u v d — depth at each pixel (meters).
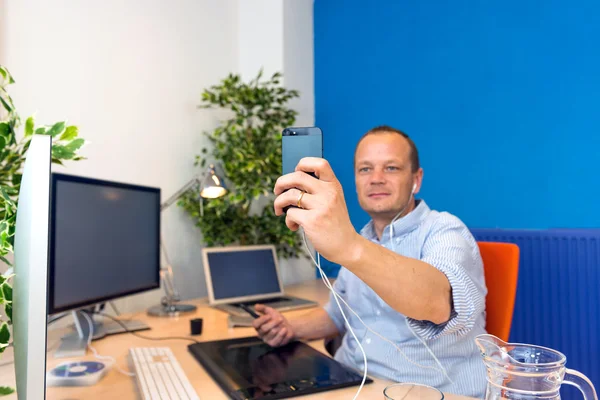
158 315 1.54
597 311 1.66
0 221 0.66
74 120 1.60
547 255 1.77
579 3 1.74
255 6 2.42
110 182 1.31
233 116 2.35
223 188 1.59
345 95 2.48
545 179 1.82
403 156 1.20
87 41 1.65
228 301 1.66
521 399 0.49
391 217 1.23
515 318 1.83
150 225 1.55
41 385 0.54
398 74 2.27
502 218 1.93
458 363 1.06
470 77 2.03
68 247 1.12
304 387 0.84
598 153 1.70
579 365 1.69
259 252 1.83
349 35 2.46
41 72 1.49
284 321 1.16
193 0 2.14
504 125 1.93
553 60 1.80
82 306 1.17
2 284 0.63
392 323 1.09
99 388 0.89
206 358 1.01
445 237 1.04
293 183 0.63
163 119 1.97
